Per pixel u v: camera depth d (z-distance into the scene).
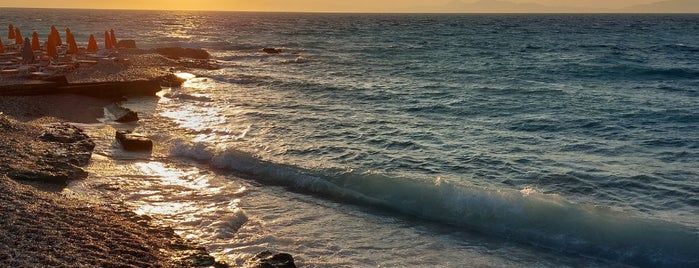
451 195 11.31
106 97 23.70
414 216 10.98
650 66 37.44
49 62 28.83
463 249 9.52
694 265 8.67
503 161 14.68
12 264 7.25
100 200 10.95
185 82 30.38
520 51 54.91
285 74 35.34
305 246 9.52
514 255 9.29
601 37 81.06
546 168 14.00
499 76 34.34
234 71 36.91
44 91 22.14
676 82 30.73
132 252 8.22
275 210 11.29
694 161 14.55
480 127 19.11
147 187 12.42
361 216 10.99
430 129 18.75
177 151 15.50
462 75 34.97
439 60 45.53
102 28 90.12
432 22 164.12
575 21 173.75
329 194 12.27
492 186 12.63
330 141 16.97
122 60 33.47
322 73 36.19
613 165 14.24
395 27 122.94
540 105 23.36
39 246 7.94
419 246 9.62
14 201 9.73
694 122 19.39
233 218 10.67
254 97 25.59
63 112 20.05
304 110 22.34
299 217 10.91
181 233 9.92
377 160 14.80
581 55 49.25
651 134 17.81
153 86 25.45
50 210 9.57
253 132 18.22
